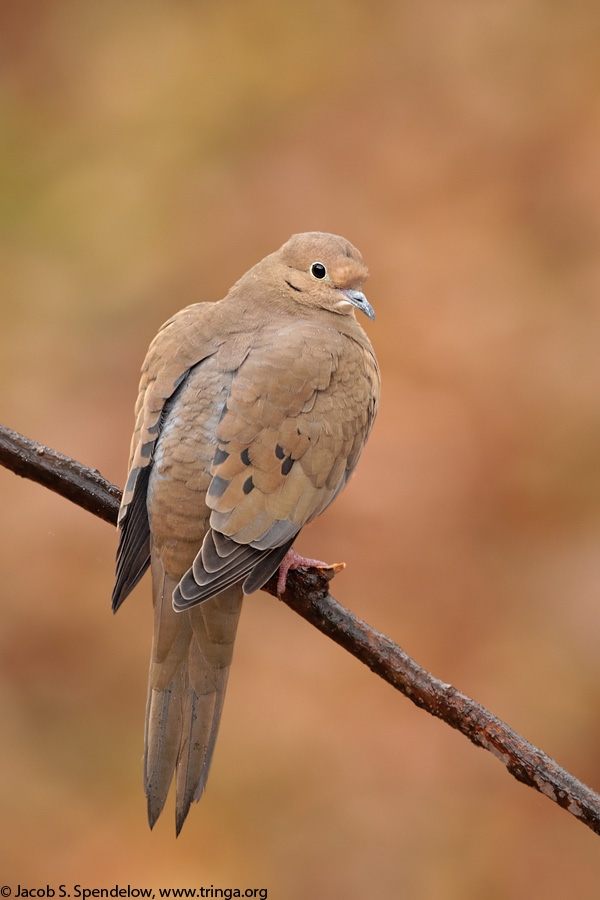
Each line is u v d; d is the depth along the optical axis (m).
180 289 15.23
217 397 7.09
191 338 7.47
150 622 13.28
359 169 15.84
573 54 16.34
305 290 8.27
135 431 7.32
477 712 6.52
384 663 6.75
